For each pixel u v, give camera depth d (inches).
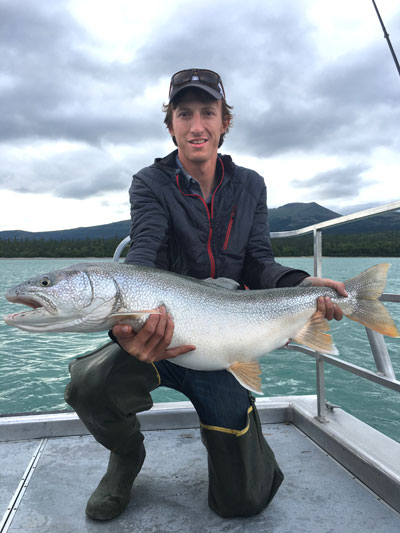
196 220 92.0
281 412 120.7
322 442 104.1
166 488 87.7
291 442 108.0
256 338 84.6
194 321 78.5
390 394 210.1
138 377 77.2
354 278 91.9
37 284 74.6
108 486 77.7
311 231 113.8
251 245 99.0
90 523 75.1
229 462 73.9
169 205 91.9
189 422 117.6
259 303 86.0
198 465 97.3
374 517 76.1
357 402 199.3
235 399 75.9
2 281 1157.7
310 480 89.6
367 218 91.9
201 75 91.5
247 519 76.6
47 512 78.4
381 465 84.0
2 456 100.7
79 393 75.1
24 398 223.3
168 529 73.5
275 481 80.0
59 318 75.4
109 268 76.5
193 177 96.0
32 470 94.2
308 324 92.3
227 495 74.4
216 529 73.4
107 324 76.9
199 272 93.5
